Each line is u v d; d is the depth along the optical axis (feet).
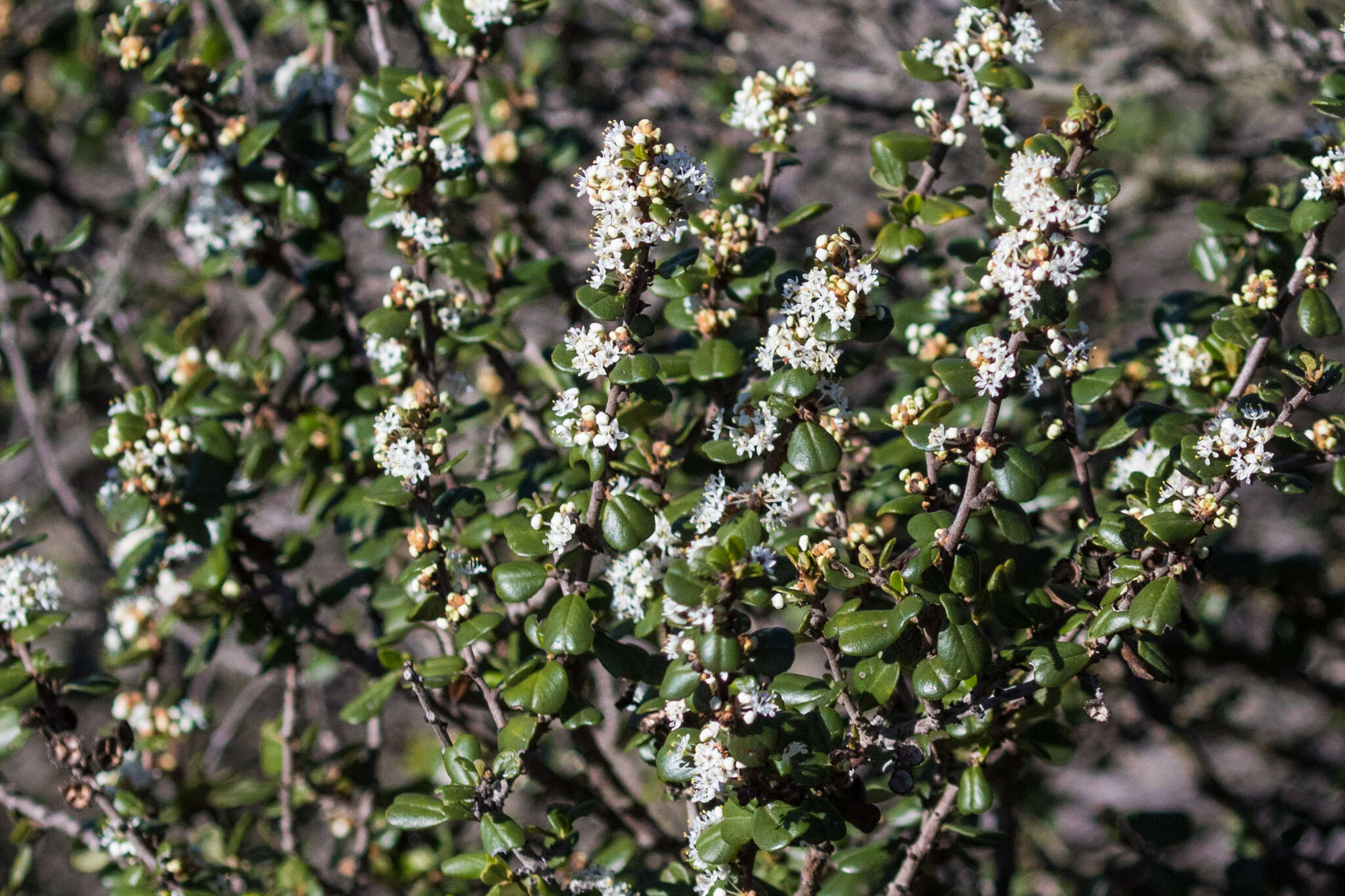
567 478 9.64
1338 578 16.88
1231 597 14.03
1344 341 16.87
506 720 8.25
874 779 11.07
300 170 10.96
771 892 8.86
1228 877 13.24
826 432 7.16
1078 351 7.07
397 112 9.41
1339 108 8.04
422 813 7.46
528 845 7.83
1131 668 7.24
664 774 7.06
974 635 6.81
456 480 9.78
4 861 19.97
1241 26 15.85
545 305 17.40
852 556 8.33
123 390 13.44
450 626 8.32
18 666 9.18
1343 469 7.27
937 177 9.13
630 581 8.07
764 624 12.35
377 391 10.46
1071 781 20.51
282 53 17.75
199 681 16.97
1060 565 7.89
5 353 16.97
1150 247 20.03
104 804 9.61
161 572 12.07
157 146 11.56
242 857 12.57
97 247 18.17
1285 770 19.43
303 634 11.65
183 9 10.85
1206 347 9.25
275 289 17.58
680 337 11.10
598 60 18.83
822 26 20.95
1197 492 7.16
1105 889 13.42
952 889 11.35
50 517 22.08
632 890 8.43
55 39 18.25
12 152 19.03
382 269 16.07
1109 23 18.80
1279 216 8.42
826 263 6.96
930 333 10.23
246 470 11.04
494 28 9.93
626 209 6.59
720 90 17.58
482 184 11.42
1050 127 7.32
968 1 8.74
